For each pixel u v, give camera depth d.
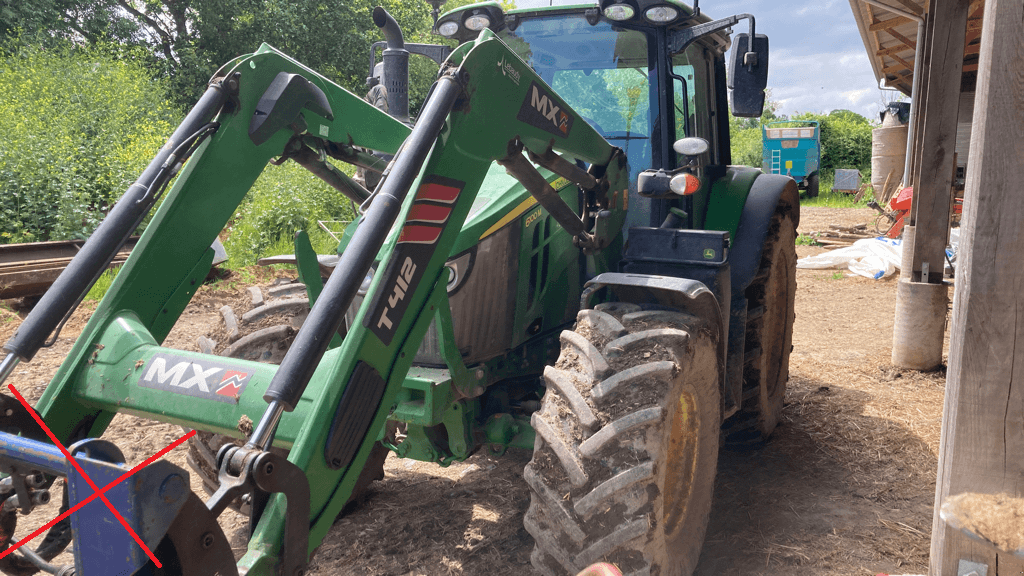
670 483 2.60
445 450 2.96
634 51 3.39
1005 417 1.93
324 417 1.81
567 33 3.49
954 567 2.07
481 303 2.85
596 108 3.52
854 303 8.30
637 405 2.23
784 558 2.94
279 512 1.69
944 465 2.07
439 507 3.41
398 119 3.19
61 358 5.57
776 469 3.81
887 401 4.85
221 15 18.89
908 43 12.24
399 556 2.98
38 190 8.30
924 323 5.46
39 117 10.42
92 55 14.20
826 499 3.46
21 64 12.45
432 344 2.78
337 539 3.13
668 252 3.02
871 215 18.02
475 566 2.88
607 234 3.01
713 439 2.79
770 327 4.03
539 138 2.53
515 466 3.88
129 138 11.07
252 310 3.24
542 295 3.12
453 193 2.20
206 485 3.06
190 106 17.67
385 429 3.00
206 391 1.96
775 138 25.12
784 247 4.17
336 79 20.64
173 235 2.29
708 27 3.19
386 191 1.88
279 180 10.77
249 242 9.18
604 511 2.16
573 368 2.40
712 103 4.11
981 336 1.93
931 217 5.39
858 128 31.91
